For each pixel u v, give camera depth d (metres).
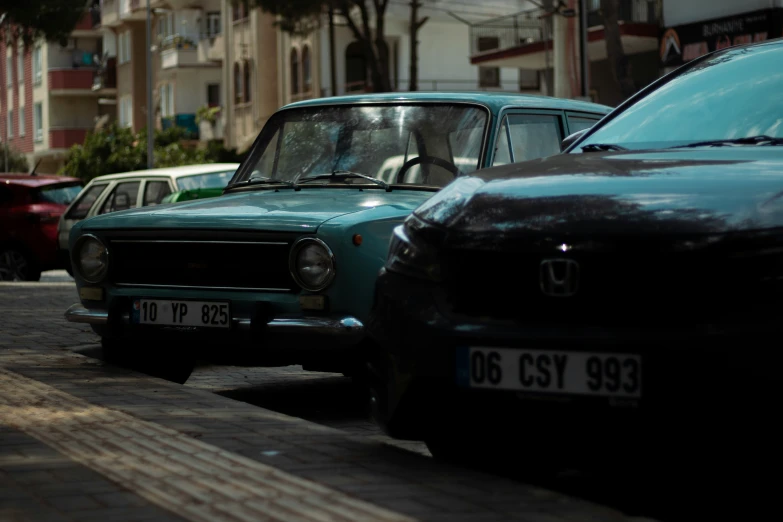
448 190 6.56
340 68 67.25
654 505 6.02
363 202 9.08
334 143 10.26
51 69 99.69
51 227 28.23
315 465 6.02
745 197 5.48
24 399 8.12
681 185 5.75
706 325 5.20
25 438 6.73
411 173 9.75
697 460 5.37
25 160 107.50
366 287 8.50
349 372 8.90
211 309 8.86
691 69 7.81
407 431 6.18
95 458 6.18
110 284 9.50
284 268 8.64
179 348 9.36
